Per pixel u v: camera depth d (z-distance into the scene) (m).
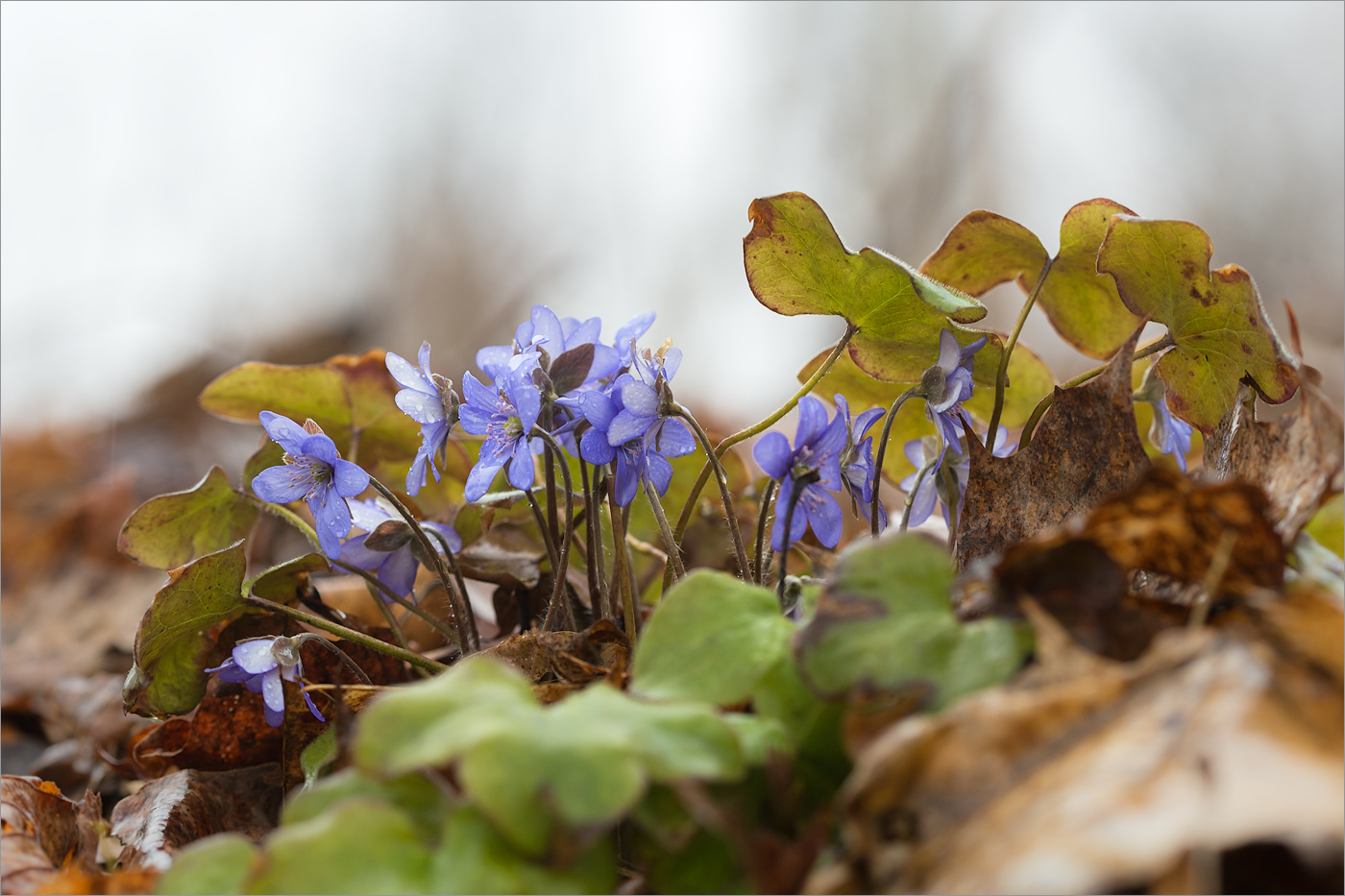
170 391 2.20
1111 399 0.56
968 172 2.29
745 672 0.51
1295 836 0.49
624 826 0.52
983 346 0.59
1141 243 0.57
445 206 2.79
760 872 0.49
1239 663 0.49
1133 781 0.48
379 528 0.59
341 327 2.67
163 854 0.56
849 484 0.58
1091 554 0.51
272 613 0.60
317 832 0.49
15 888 0.53
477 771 0.48
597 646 0.57
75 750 0.70
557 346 0.57
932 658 0.50
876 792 0.49
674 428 0.56
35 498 1.69
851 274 0.58
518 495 0.58
